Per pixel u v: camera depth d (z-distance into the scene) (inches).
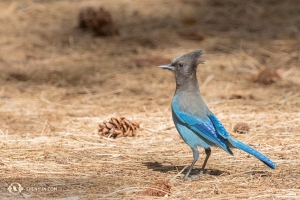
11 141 557.9
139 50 893.8
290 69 828.0
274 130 587.8
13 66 839.7
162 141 563.8
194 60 485.1
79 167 487.2
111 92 742.5
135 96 727.1
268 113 650.2
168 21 1013.8
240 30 970.7
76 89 757.9
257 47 899.4
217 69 824.9
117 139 569.9
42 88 764.6
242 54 876.6
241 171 477.7
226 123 613.0
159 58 845.8
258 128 595.8
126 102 702.5
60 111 669.3
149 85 768.3
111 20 961.5
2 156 511.8
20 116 649.6
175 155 522.9
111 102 703.1
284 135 570.9
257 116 637.9
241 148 448.1
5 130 600.1
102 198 414.0
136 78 791.1
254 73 815.1
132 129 578.6
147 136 579.5
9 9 1071.0
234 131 585.9
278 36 939.3
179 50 890.1
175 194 424.5
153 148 542.9
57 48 914.1
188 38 933.8
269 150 528.7
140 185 442.9
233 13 1041.5
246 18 1019.3
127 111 665.6
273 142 550.3
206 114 470.6
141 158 514.3
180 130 476.7
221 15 1034.7
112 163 499.5
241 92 737.6
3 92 746.8
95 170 480.7
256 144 546.3
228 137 453.1
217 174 474.0
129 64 837.8
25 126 614.2
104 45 917.2
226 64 840.9
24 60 866.1
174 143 557.3
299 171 472.4
